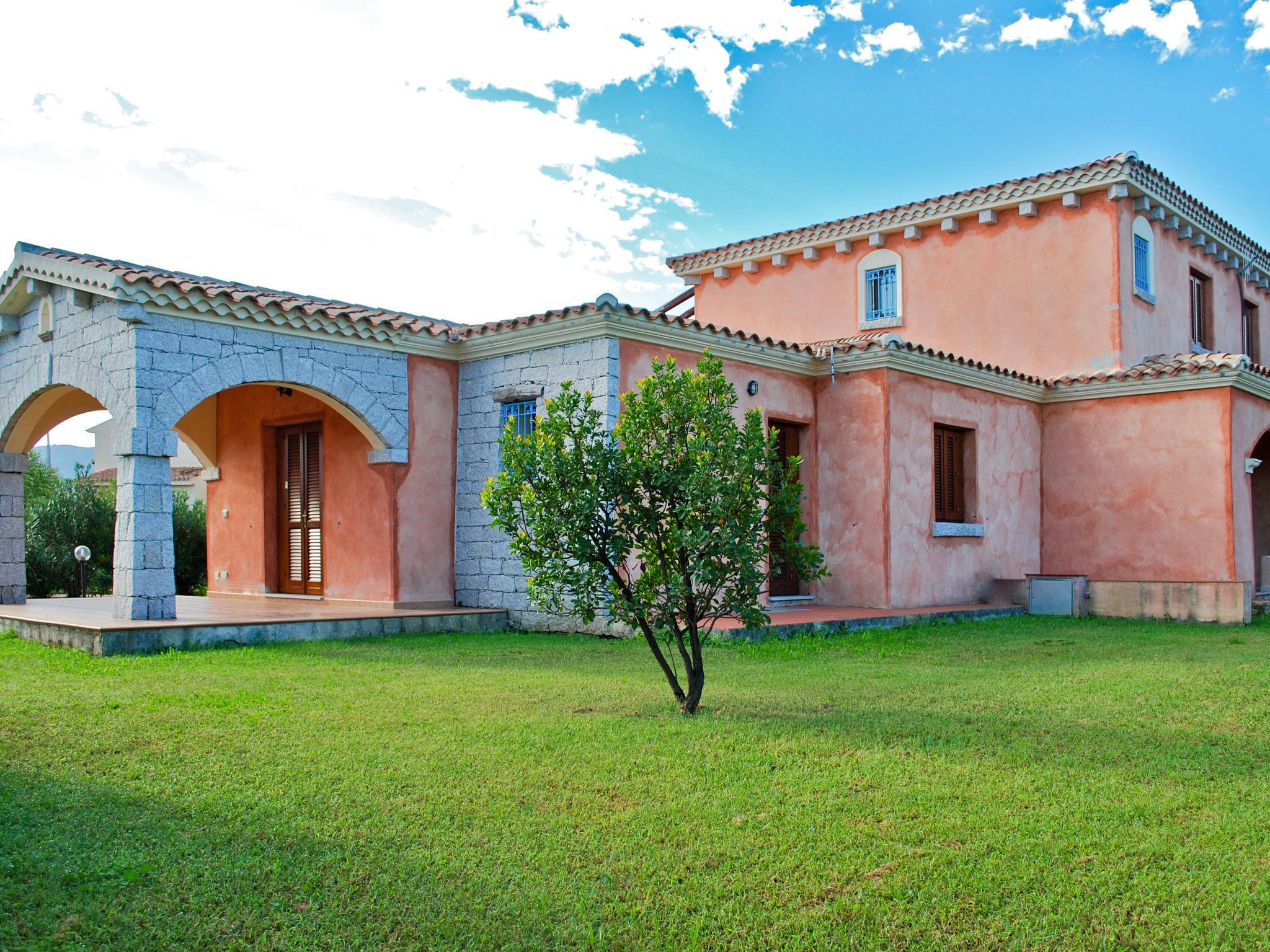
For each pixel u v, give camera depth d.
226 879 3.59
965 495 13.88
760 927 3.27
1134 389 13.98
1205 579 13.35
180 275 11.45
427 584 11.80
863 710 6.28
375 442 11.50
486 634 10.67
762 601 11.98
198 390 9.79
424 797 4.45
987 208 15.27
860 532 12.47
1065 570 14.80
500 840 3.94
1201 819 4.18
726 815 4.22
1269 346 19.59
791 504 6.44
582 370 10.62
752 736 5.52
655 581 6.38
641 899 3.46
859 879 3.59
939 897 3.44
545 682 7.27
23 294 11.34
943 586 13.06
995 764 4.98
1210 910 3.36
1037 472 15.05
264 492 13.49
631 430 6.42
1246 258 18.06
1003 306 15.34
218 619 9.65
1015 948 3.13
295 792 4.50
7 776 4.77
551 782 4.66
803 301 17.58
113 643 8.58
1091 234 14.53
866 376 12.50
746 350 11.82
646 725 5.79
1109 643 9.85
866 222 16.53
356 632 10.15
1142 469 14.05
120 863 3.68
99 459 36.84
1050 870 3.65
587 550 6.25
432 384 11.98
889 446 12.29
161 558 9.52
